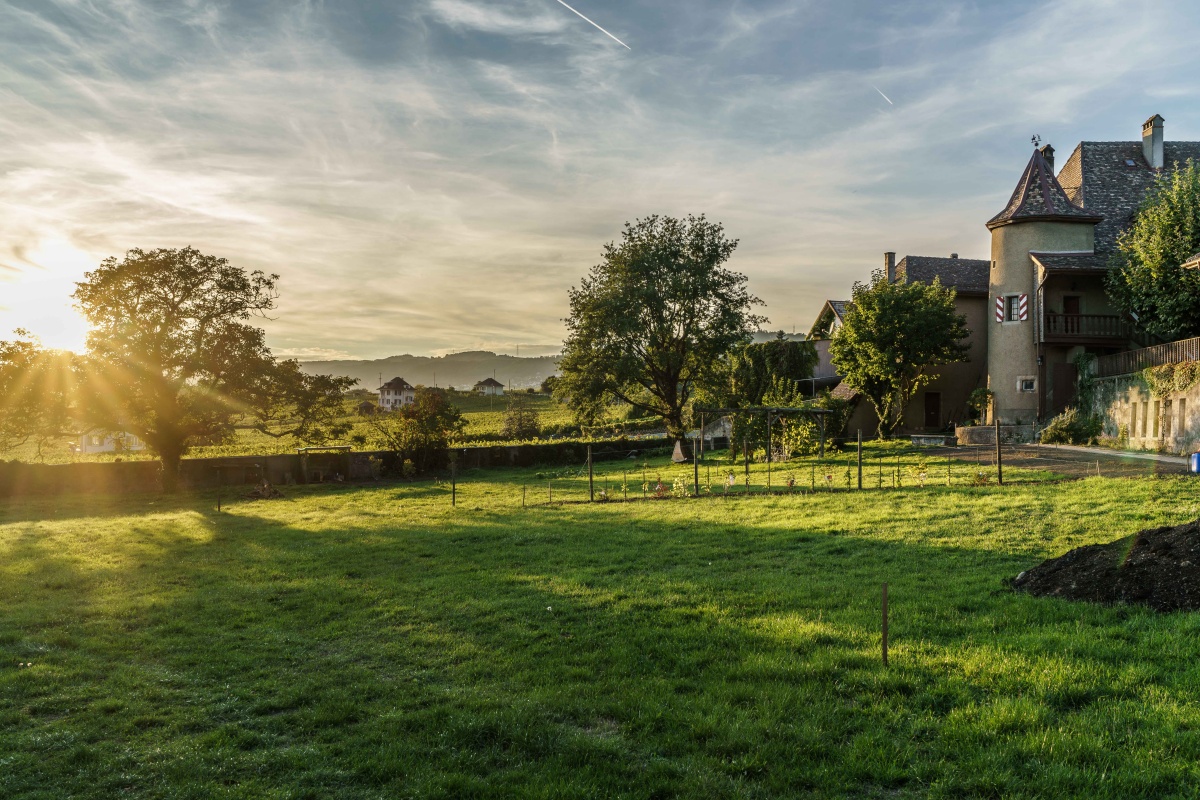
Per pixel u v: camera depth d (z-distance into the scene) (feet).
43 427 119.34
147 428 120.98
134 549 61.16
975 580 35.99
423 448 139.44
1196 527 31.32
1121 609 28.89
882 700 22.77
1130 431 95.25
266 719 23.68
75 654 31.04
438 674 27.53
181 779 19.56
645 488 86.22
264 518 81.82
